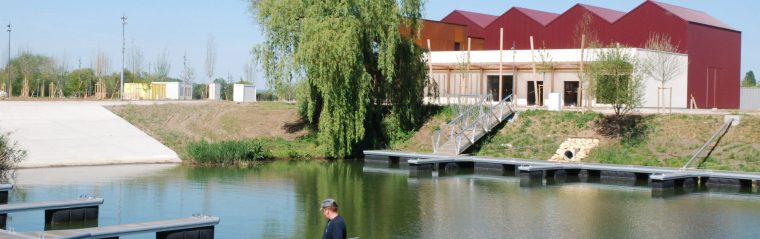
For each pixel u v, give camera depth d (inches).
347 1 1453.0
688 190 1084.5
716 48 2063.2
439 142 1513.3
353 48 1433.3
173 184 1080.2
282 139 1587.1
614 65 1441.9
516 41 2214.6
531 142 1444.4
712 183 1127.0
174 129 1601.9
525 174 1183.6
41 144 1375.5
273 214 853.8
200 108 1761.8
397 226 796.0
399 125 1572.3
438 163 1309.1
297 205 916.6
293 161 1448.1
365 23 1481.3
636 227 801.6
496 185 1126.4
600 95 1455.5
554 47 2137.1
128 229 650.2
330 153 1480.1
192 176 1178.0
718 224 819.4
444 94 1952.5
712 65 2046.0
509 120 1530.5
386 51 1509.6
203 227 694.5
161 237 669.9
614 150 1354.6
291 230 766.5
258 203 928.3
